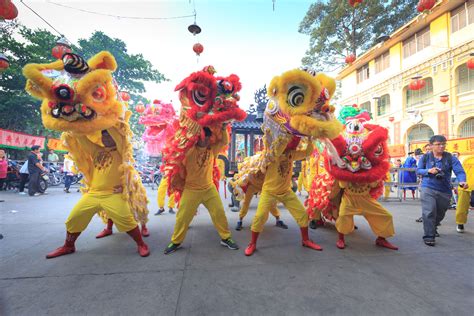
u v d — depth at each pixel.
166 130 5.20
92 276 2.06
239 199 3.54
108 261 2.39
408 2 16.44
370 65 16.75
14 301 1.69
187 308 1.62
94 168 2.68
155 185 11.19
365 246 2.90
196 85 2.45
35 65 2.21
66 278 2.03
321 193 3.30
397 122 14.49
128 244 2.91
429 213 3.04
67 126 2.26
